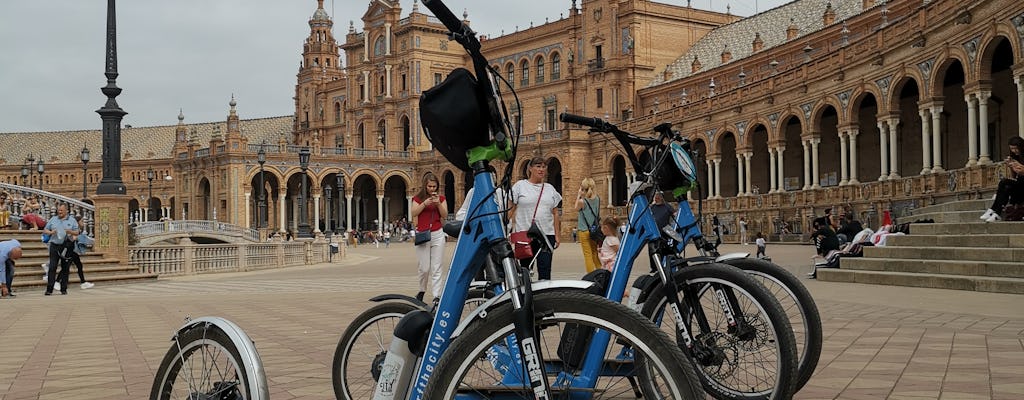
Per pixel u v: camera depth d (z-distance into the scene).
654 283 6.12
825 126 54.00
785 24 68.75
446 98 4.48
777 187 52.50
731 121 56.03
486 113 4.48
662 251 6.16
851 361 8.59
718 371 6.14
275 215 97.19
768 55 62.88
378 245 77.50
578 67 85.75
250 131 132.25
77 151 138.25
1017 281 15.73
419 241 14.46
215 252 32.16
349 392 6.76
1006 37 27.80
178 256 29.86
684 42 82.38
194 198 93.50
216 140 88.69
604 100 81.69
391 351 4.82
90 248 27.33
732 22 81.44
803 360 6.43
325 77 117.62
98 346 11.03
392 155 94.81
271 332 12.01
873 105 48.97
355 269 33.75
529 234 5.40
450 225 5.20
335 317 14.08
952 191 31.23
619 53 80.69
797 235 47.03
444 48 99.38
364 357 6.79
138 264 28.23
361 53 107.38
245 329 12.40
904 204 36.34
